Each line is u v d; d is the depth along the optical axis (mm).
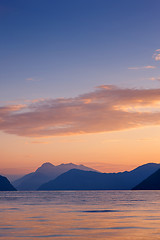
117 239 37750
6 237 39281
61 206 102938
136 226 49188
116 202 128375
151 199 153875
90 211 80375
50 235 40875
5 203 125125
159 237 38906
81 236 40062
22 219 60406
